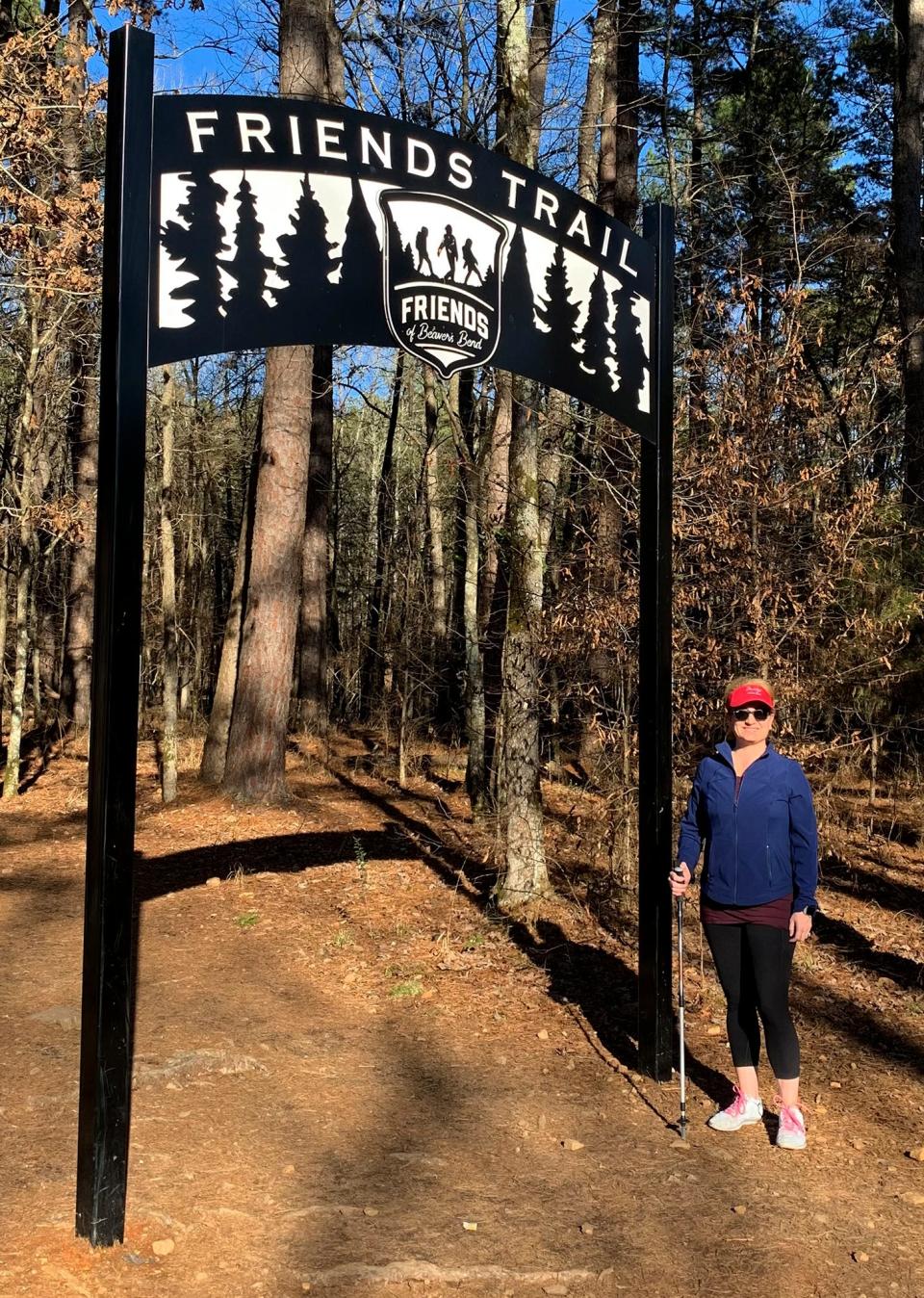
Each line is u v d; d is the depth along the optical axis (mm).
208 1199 3799
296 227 4188
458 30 11391
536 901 7934
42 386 14055
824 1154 4379
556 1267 3473
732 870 4438
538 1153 4320
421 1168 4141
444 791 14055
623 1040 5613
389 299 4453
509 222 4902
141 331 3625
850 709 8633
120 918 3480
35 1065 5023
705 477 7324
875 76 21062
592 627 7422
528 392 7730
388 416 21594
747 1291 3393
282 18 12750
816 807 9102
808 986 6633
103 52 9828
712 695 7461
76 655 19859
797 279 8680
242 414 25828
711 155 19766
